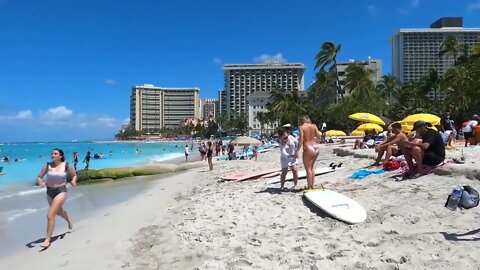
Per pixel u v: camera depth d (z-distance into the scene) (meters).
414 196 8.51
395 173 11.11
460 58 62.66
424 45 109.06
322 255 6.08
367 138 29.52
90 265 7.03
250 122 172.62
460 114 58.97
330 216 8.16
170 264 6.57
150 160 47.94
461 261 5.14
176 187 18.02
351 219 7.65
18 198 16.95
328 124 84.94
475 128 19.83
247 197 11.41
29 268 7.27
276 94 101.62
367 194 9.41
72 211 13.41
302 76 192.50
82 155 63.16
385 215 7.61
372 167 13.14
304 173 14.13
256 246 6.92
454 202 5.91
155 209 12.10
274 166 24.72
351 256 5.87
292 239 7.06
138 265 6.71
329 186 11.20
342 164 16.12
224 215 9.51
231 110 176.12
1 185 22.86
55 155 8.68
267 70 190.25
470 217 6.69
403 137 12.38
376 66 123.31
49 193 8.77
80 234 9.45
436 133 10.21
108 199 16.05
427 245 5.84
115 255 7.45
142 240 8.29
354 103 60.88
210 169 24.92
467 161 11.18
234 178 16.95
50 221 8.61
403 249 5.84
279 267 5.81
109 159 51.59
